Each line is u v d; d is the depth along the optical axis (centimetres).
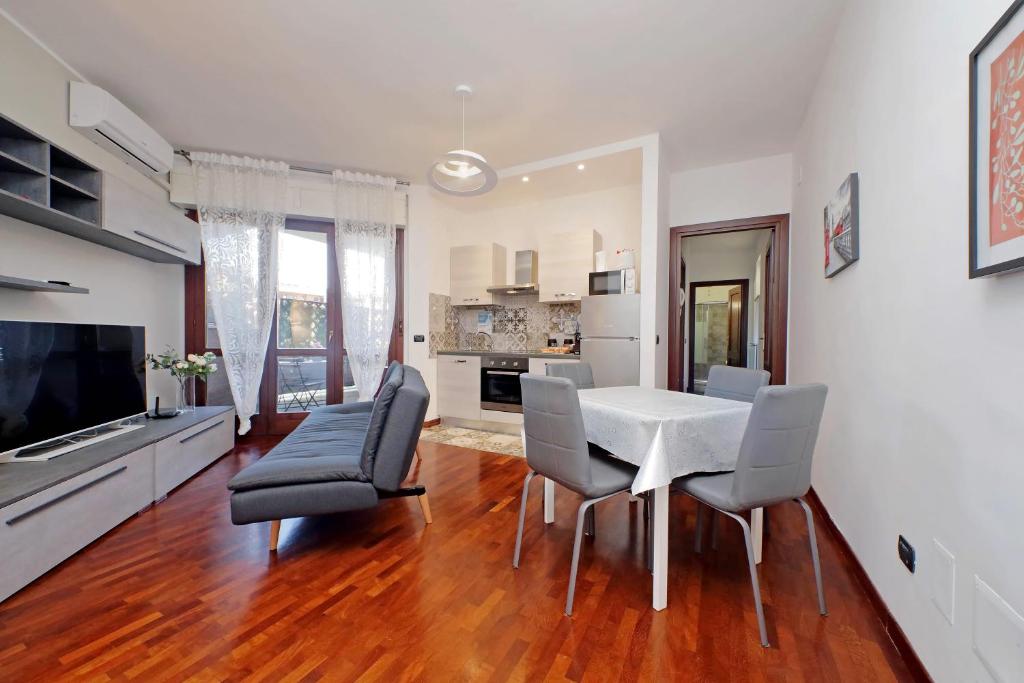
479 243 519
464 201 481
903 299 138
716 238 579
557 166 377
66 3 200
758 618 136
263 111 299
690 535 213
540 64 248
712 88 272
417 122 314
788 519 234
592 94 279
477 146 356
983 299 97
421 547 199
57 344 220
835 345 216
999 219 87
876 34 165
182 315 376
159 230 298
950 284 112
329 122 315
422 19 212
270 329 386
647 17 211
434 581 170
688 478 168
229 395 400
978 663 95
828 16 209
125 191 263
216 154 363
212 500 251
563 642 136
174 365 326
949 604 107
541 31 221
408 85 268
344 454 219
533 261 470
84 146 260
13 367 196
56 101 237
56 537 175
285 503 189
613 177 405
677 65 249
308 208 404
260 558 187
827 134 238
